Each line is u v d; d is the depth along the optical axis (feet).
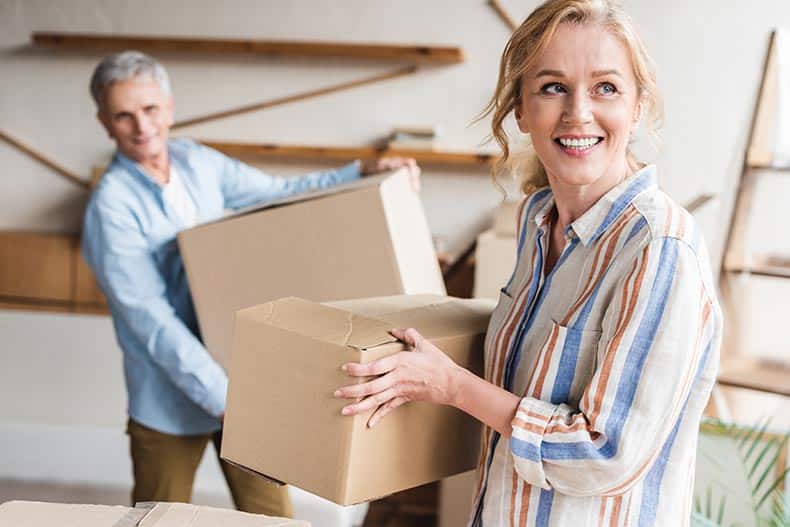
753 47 11.42
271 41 12.08
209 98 12.46
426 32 12.00
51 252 12.67
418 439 4.76
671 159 11.69
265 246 7.94
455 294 12.26
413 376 4.46
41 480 12.67
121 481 12.75
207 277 8.20
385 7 12.02
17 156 12.84
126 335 8.64
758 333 11.34
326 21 12.14
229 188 9.52
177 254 8.68
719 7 11.43
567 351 4.45
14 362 12.76
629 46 4.37
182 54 12.39
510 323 4.84
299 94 12.30
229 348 8.25
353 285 7.68
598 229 4.48
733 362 11.29
